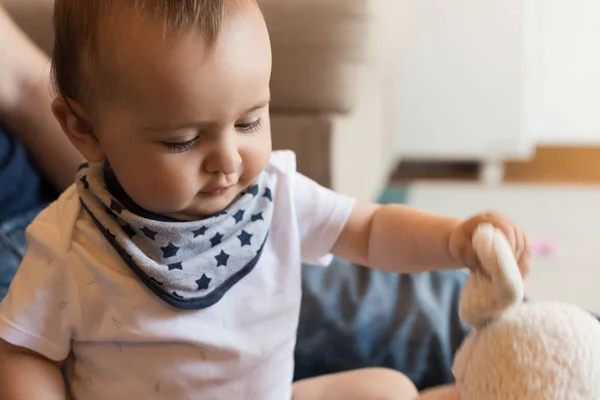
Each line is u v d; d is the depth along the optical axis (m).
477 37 2.05
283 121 1.04
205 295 0.61
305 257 0.71
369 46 1.06
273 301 0.65
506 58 2.05
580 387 0.47
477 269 0.53
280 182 0.68
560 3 2.14
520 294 0.50
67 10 0.56
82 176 0.62
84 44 0.54
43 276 0.60
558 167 2.25
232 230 0.62
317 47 1.01
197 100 0.51
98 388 0.62
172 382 0.61
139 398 0.62
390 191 2.03
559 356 0.47
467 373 0.52
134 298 0.59
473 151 2.15
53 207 0.64
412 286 0.88
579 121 2.25
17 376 0.60
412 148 2.20
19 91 0.90
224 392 0.63
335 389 0.72
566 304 0.52
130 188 0.56
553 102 2.25
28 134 0.93
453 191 2.08
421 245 0.65
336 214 0.69
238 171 0.56
